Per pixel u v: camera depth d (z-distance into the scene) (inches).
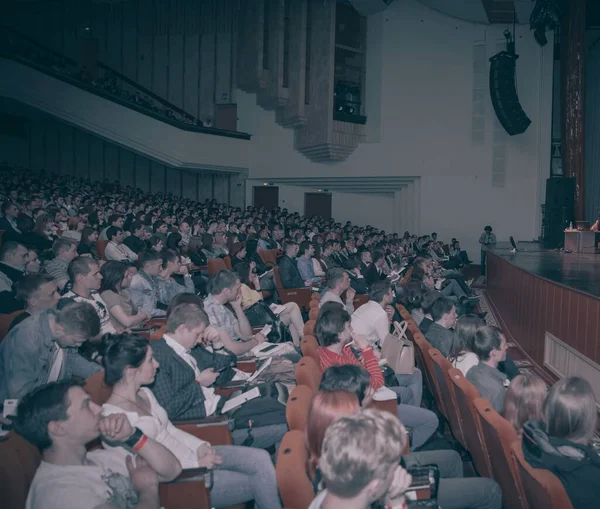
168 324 111.0
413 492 75.6
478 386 122.1
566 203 486.6
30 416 69.8
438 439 141.9
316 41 630.5
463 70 619.2
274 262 374.6
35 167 762.8
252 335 164.4
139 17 729.6
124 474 81.8
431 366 145.1
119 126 633.6
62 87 634.2
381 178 657.0
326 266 354.9
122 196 572.4
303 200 704.4
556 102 623.5
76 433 71.6
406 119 641.0
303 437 81.0
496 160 613.0
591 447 83.4
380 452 53.2
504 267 334.0
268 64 661.9
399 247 473.1
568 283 209.8
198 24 712.4
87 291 141.8
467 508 98.1
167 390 105.2
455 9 593.6
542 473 76.7
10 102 661.3
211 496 95.3
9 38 690.2
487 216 619.5
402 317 196.1
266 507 95.4
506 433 88.0
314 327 159.2
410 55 637.3
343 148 648.4
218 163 667.4
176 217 506.0
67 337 106.8
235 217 548.4
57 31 747.4
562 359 209.3
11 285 161.3
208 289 158.6
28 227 275.1
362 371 93.0
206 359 130.4
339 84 637.3
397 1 639.1
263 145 692.1
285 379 132.0
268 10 653.9
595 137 634.2
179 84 722.2
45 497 68.7
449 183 630.5
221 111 712.4
